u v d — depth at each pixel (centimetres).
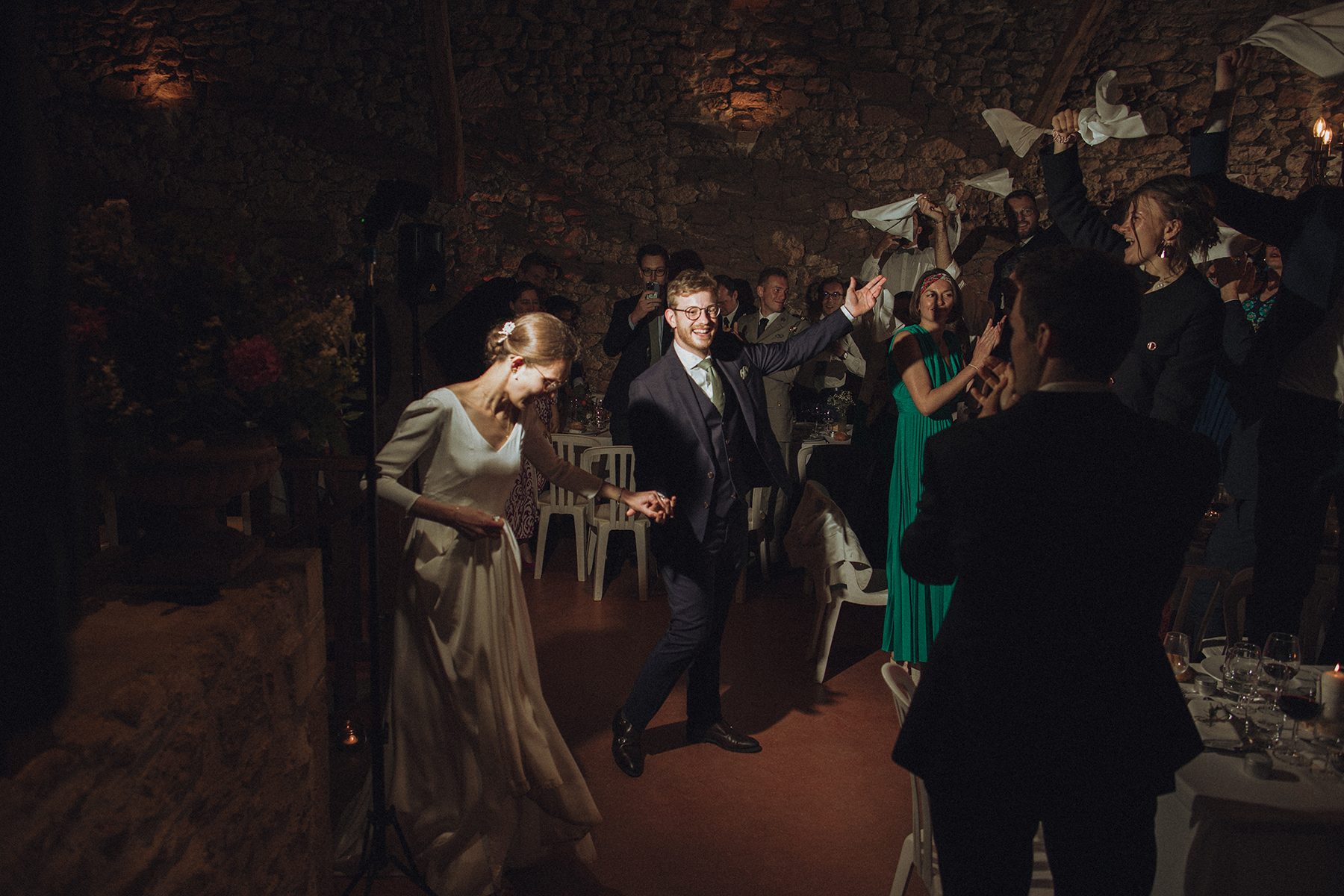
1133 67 663
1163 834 147
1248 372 222
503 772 202
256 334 157
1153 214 222
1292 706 156
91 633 131
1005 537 119
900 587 295
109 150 631
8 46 71
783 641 388
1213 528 287
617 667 350
